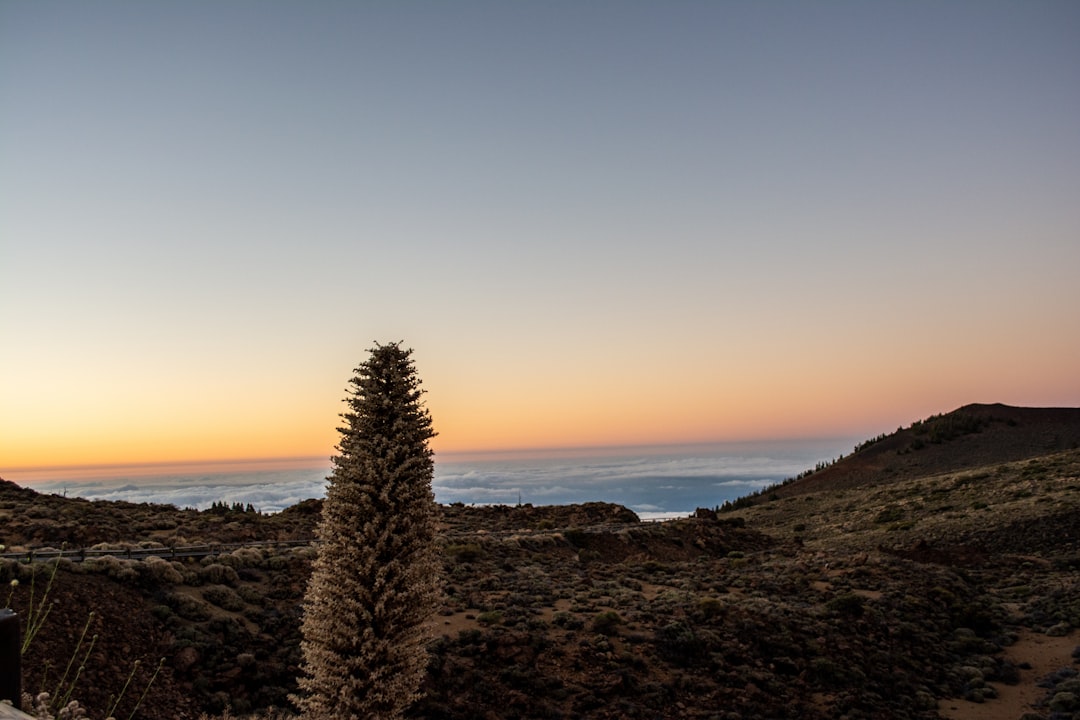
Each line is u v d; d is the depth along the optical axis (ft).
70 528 150.92
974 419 616.80
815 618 137.08
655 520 266.36
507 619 121.39
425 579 75.10
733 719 97.86
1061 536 217.36
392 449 73.77
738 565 197.06
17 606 91.09
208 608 108.99
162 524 180.34
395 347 77.20
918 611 151.12
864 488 426.51
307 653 73.72
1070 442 530.68
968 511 271.90
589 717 95.30
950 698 115.96
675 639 117.91
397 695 71.51
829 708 104.88
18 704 15.15
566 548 199.52
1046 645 139.74
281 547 155.74
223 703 87.86
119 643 92.84
